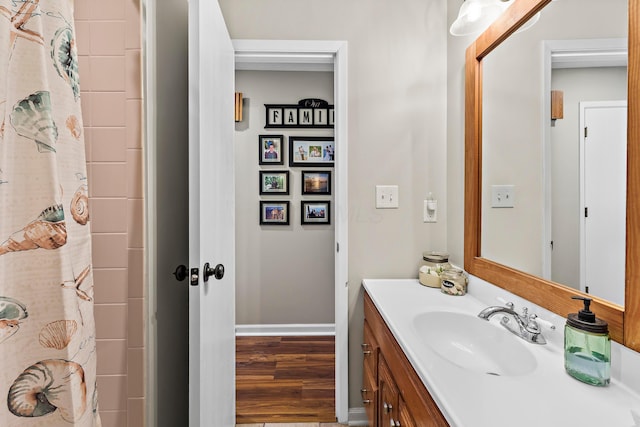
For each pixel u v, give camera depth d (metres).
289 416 1.77
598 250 0.78
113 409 1.08
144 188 1.09
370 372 1.48
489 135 1.29
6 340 0.75
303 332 2.82
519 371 0.89
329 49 1.66
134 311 1.09
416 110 1.68
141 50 1.07
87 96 1.07
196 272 1.10
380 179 1.69
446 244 1.70
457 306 1.25
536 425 0.57
